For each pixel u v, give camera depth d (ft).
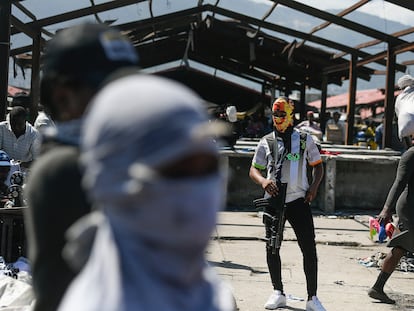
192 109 4.76
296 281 24.62
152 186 4.64
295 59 79.15
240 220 36.83
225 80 108.68
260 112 100.07
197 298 5.13
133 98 4.67
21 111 26.45
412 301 22.62
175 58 100.99
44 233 6.34
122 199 4.70
